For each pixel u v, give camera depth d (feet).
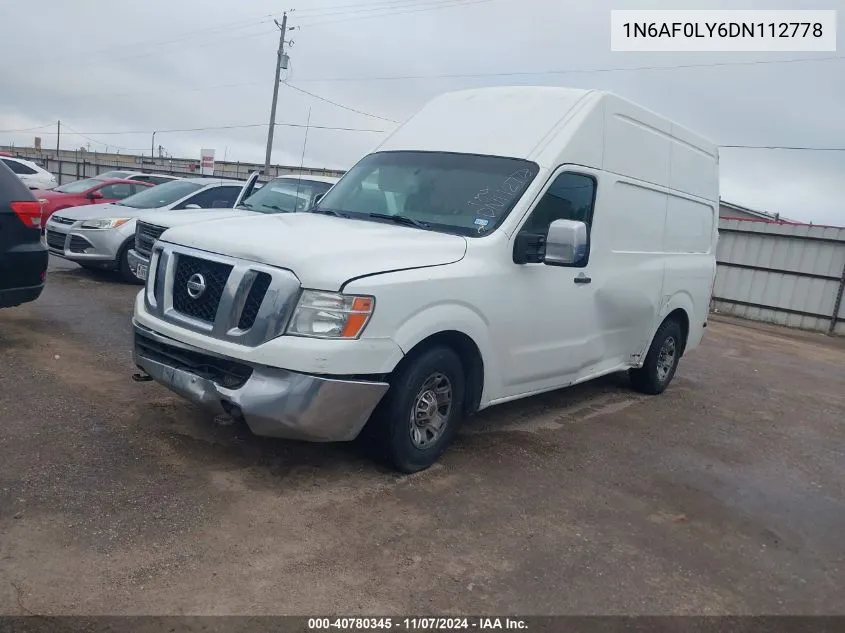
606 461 17.46
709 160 26.11
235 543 11.60
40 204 21.20
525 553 12.44
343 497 13.61
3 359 19.62
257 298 13.23
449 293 14.35
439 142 18.47
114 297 30.66
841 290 53.06
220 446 15.19
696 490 16.40
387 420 14.12
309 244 13.58
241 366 13.23
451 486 14.73
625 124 19.92
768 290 56.29
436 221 16.39
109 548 11.04
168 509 12.39
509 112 18.63
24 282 20.75
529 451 17.39
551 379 18.22
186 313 14.29
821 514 16.01
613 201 19.45
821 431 23.17
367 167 18.79
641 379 24.40
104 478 13.23
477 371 15.72
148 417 16.33
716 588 12.17
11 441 14.35
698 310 26.07
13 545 10.82
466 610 10.59
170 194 36.14
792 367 35.58
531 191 16.40
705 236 26.30
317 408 12.86
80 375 18.97
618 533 13.67
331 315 12.82
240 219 16.06
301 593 10.52
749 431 21.98
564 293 17.69
